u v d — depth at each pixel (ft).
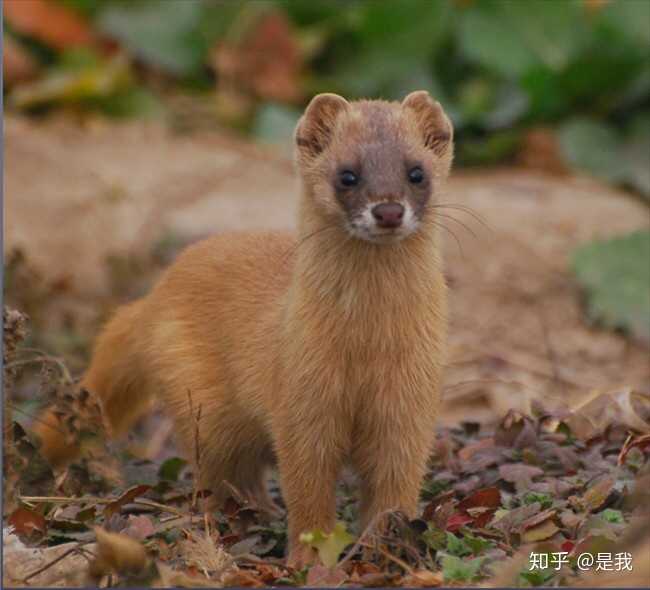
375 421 29.91
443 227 31.40
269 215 59.06
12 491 29.99
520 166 67.62
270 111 69.10
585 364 49.85
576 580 25.85
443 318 30.09
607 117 68.74
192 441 33.83
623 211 60.85
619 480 31.30
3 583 26.30
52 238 57.31
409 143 30.22
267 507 34.78
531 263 55.77
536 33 68.18
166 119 69.26
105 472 34.71
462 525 29.04
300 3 72.95
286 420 30.07
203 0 73.05
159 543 28.32
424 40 69.77
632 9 67.46
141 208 59.26
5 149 63.00
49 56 72.43
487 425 40.16
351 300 29.17
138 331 36.19
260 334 31.86
